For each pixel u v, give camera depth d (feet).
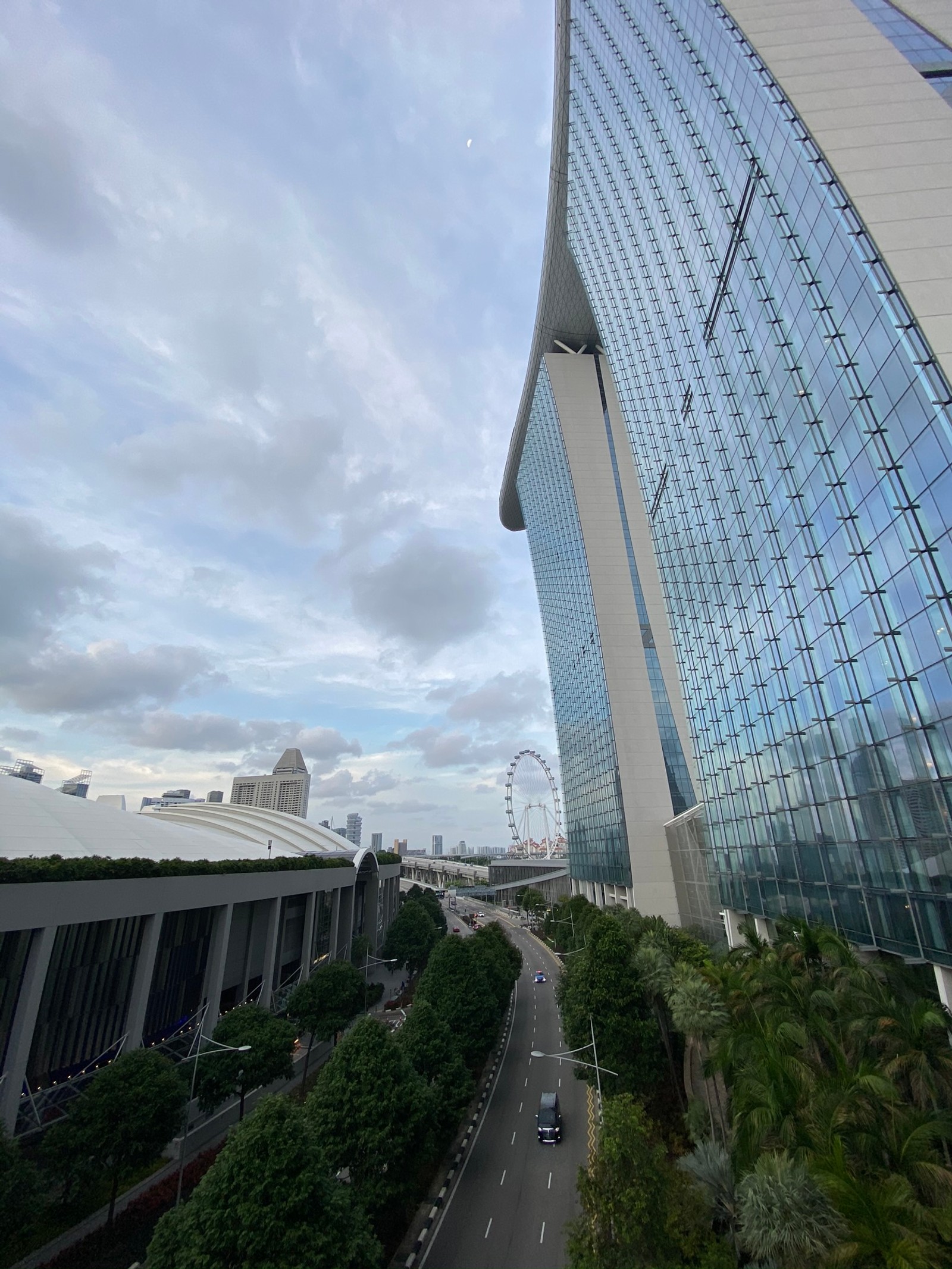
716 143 156.35
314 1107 94.27
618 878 303.89
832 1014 77.97
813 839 123.95
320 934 257.34
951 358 85.51
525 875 575.38
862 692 105.50
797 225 118.52
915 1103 65.16
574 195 335.26
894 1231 50.29
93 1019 134.82
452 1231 94.94
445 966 159.84
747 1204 57.82
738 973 96.12
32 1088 120.37
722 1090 117.70
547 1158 117.91
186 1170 113.60
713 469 172.14
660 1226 69.51
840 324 106.63
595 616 337.52
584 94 310.65
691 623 199.52
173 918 164.04
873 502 100.17
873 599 101.09
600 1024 120.16
